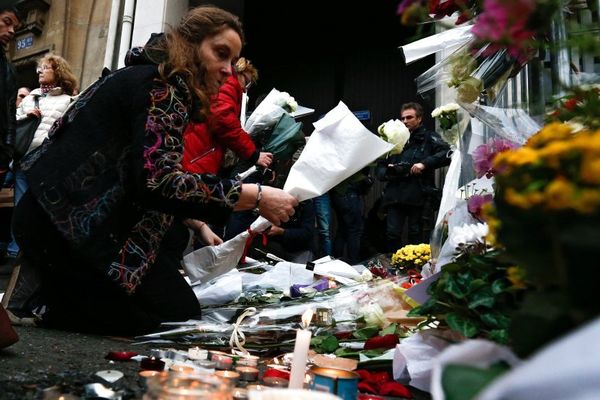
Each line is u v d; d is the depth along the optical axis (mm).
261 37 8602
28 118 4121
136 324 1933
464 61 1612
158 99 1792
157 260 2018
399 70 7617
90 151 1864
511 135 1408
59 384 1044
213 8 1945
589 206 500
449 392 629
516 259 592
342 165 1764
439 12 1271
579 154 519
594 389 343
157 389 768
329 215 4355
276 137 3322
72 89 4484
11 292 2059
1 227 4898
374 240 4820
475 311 1124
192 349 1519
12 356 1374
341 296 2109
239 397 948
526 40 727
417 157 4320
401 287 2059
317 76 8133
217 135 2584
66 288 1953
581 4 1189
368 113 7645
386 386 1261
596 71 1271
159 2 6207
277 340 1877
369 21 7926
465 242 1408
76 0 7621
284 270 2943
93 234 1816
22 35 8070
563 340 394
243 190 1739
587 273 503
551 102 1035
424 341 1345
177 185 1679
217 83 1949
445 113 2299
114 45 6613
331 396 725
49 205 1812
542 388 363
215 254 2480
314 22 8289
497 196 693
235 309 2174
